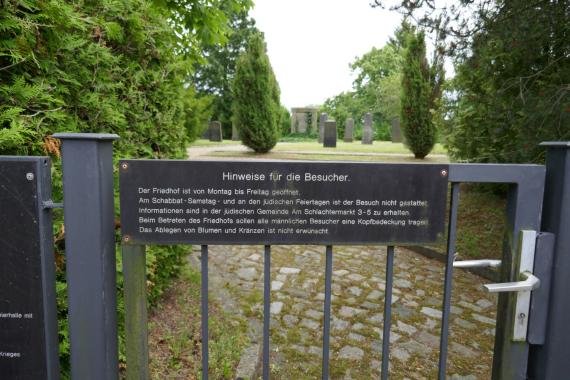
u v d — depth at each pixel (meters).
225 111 29.66
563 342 1.40
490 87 4.77
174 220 1.34
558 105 3.27
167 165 1.31
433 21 4.27
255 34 14.19
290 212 1.36
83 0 2.18
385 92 31.25
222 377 2.44
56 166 1.87
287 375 2.61
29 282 1.30
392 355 2.86
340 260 4.91
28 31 1.66
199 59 3.87
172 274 3.68
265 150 14.27
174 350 2.64
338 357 2.83
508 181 1.37
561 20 3.39
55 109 1.78
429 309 3.60
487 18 3.83
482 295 3.90
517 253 1.39
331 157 12.36
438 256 4.98
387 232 1.39
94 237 1.28
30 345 1.32
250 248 5.34
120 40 2.45
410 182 1.37
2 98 1.66
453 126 6.00
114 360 1.39
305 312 3.51
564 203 1.33
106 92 2.37
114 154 2.39
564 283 1.37
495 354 1.52
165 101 3.07
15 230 1.28
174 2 3.19
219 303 3.59
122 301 2.32
